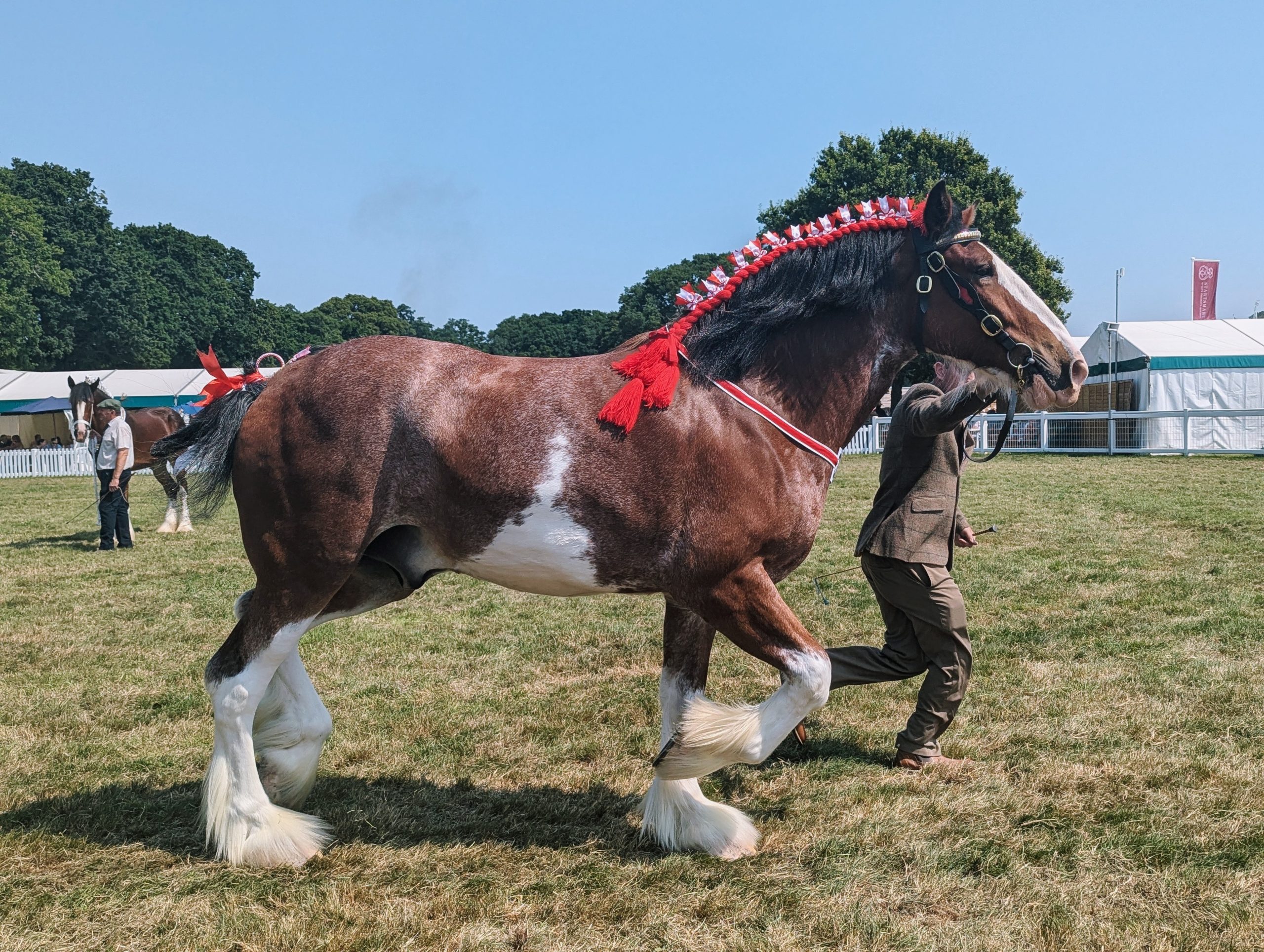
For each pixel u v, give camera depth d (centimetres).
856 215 349
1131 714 447
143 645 639
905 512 382
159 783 396
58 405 3256
